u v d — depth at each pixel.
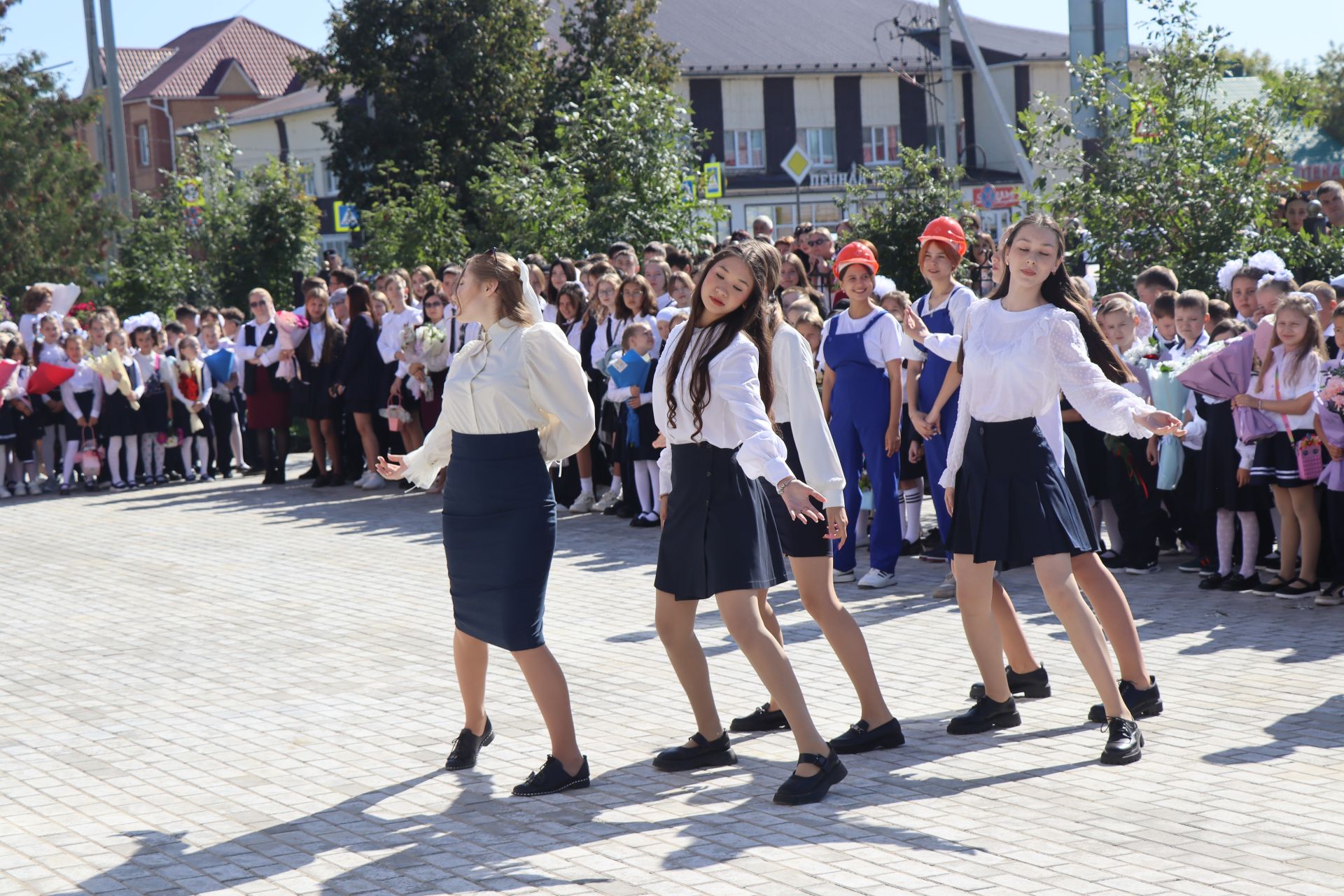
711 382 4.92
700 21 52.69
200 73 69.25
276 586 9.65
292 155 57.03
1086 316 5.52
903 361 8.66
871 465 8.70
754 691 6.42
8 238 28.97
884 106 52.34
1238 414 8.02
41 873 4.36
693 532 5.00
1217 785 4.86
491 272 5.21
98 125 33.12
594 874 4.18
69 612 9.03
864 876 4.10
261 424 15.33
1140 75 12.49
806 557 5.34
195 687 6.88
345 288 15.21
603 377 12.13
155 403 15.66
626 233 17.59
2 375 15.15
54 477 15.87
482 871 4.26
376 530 12.00
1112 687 5.24
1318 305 7.99
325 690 6.73
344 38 33.56
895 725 5.47
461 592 5.23
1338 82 37.75
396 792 5.12
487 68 33.97
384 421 14.45
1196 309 8.93
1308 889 3.89
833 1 56.00
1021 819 4.57
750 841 4.45
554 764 5.09
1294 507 7.98
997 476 5.45
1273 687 6.12
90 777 5.43
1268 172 12.34
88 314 21.17
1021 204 12.93
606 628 7.86
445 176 33.03
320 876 4.26
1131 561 8.90
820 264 12.58
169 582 9.97
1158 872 4.05
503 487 5.13
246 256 26.02
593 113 18.80
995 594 6.03
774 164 51.34
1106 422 5.29
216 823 4.82
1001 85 51.72
